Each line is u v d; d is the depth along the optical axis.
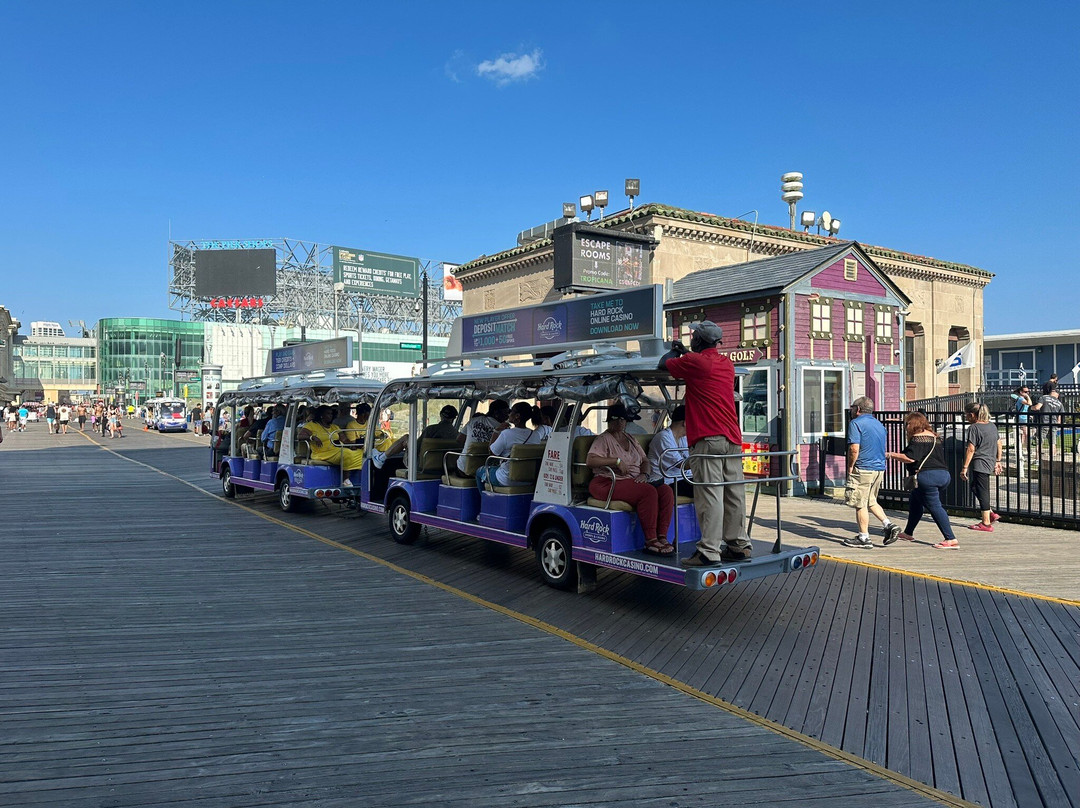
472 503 8.31
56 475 18.88
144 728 4.00
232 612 6.32
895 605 6.43
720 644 5.48
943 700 4.46
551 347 7.51
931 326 24.55
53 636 5.60
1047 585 7.01
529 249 21.20
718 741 3.91
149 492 15.09
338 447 11.44
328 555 8.73
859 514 8.79
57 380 123.38
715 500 5.62
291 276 74.75
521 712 4.27
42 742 3.81
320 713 4.22
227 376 74.06
